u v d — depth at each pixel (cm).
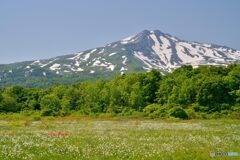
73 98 12056
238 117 8444
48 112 10194
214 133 4506
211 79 10350
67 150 2989
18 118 8881
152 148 3148
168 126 5731
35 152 2892
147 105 10706
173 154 2852
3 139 3734
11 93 12875
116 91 11019
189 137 4000
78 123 6719
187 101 10275
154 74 11950
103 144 3362
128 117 8850
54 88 13350
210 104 9988
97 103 11294
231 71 10900
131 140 3750
